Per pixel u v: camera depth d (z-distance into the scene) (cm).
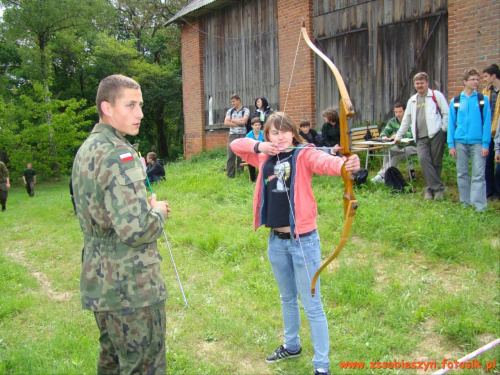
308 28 1058
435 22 838
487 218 542
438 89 846
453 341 334
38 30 2248
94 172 218
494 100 591
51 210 1001
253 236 569
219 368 325
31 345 372
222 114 1399
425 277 434
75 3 2256
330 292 415
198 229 658
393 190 691
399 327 354
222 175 1011
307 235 292
